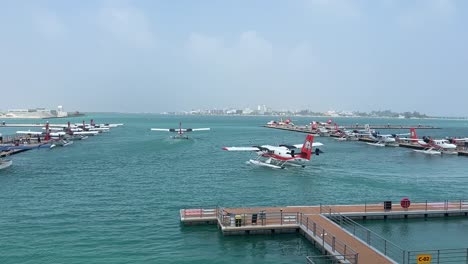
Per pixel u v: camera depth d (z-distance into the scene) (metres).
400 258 27.70
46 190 48.78
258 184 53.81
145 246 29.50
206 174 61.66
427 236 32.34
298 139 139.12
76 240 30.50
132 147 105.25
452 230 33.88
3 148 72.31
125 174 61.25
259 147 74.06
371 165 74.12
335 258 25.91
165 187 51.31
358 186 53.28
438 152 95.44
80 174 61.00
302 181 56.25
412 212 36.81
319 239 29.33
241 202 43.59
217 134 167.25
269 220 33.72
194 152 93.44
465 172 66.69
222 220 33.41
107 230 32.97
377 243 30.59
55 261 26.44
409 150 104.31
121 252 28.25
